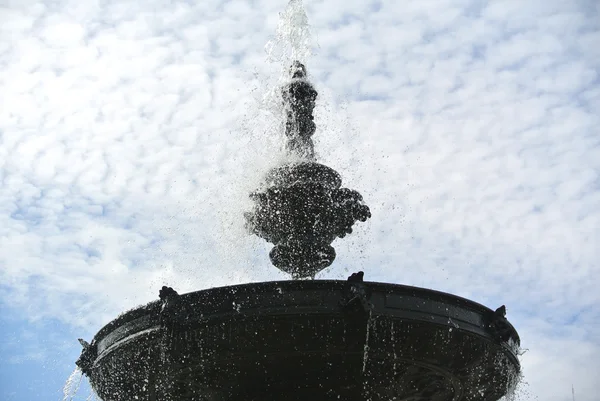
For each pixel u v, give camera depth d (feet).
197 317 28.40
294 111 36.91
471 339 29.53
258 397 31.42
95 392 33.76
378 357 29.35
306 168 34.14
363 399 31.73
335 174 34.71
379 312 27.96
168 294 29.04
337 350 28.73
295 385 30.78
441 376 30.99
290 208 33.88
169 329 28.55
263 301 27.96
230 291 28.32
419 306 28.55
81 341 32.48
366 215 34.83
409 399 32.55
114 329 30.42
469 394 32.71
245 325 28.09
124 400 33.14
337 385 30.76
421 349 29.14
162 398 32.55
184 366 29.81
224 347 28.78
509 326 30.45
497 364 30.99
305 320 27.81
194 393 31.96
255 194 34.71
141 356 29.78
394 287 28.37
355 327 27.89
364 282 28.25
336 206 34.17
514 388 33.47
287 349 28.71
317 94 37.55
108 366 30.99
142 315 29.45
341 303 27.76
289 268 34.35
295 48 40.16
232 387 31.19
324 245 34.04
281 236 34.55
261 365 29.66
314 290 28.04
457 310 29.25
